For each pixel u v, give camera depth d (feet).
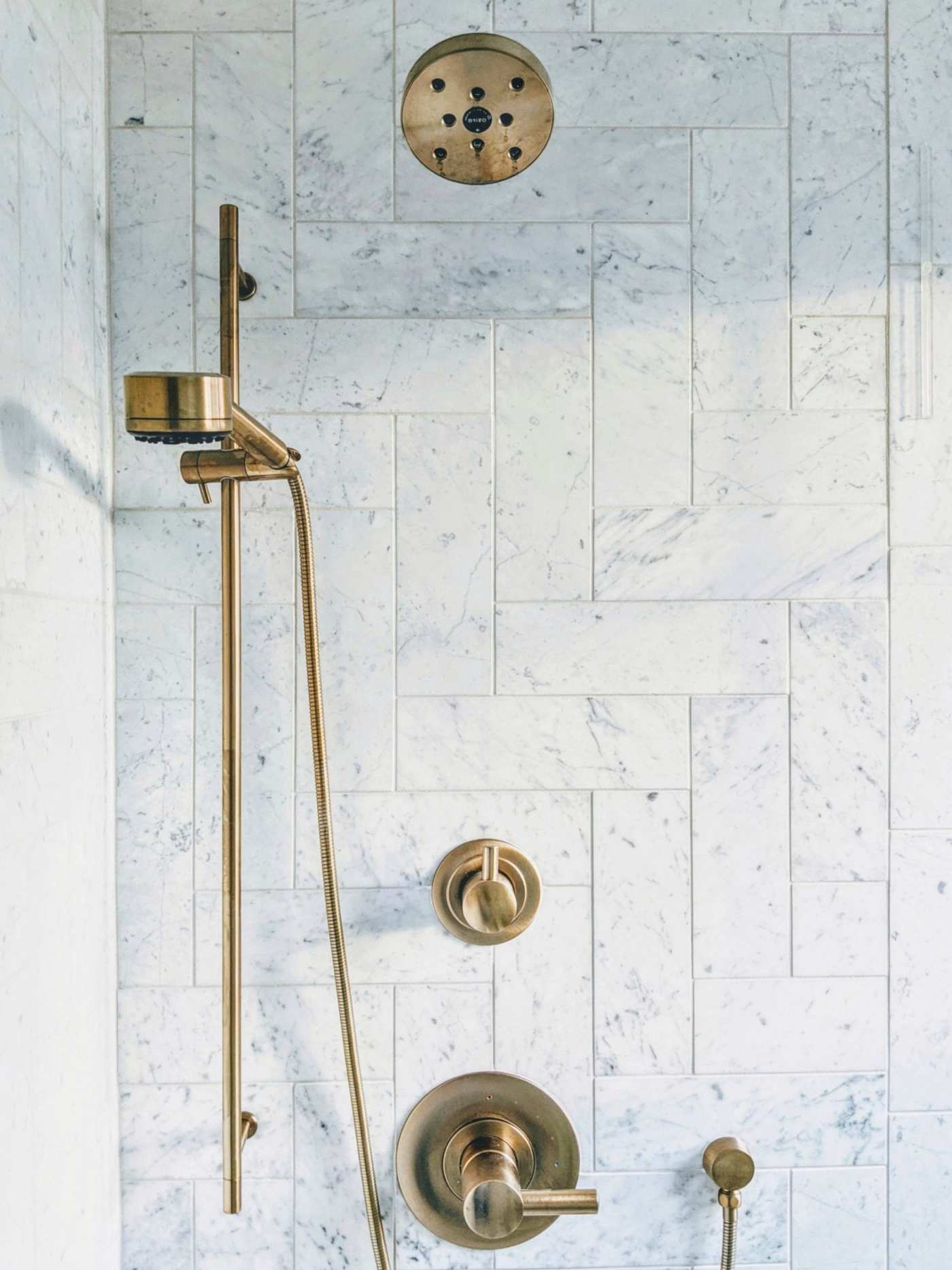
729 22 3.75
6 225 2.58
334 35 3.68
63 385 3.12
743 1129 3.81
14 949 2.62
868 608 3.81
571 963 3.78
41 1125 2.82
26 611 2.75
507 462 3.76
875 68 3.77
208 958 3.72
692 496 3.78
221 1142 3.72
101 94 3.58
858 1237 3.83
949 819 3.83
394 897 3.76
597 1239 3.80
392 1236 3.77
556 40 3.72
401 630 3.75
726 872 3.80
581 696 3.78
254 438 2.97
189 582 3.71
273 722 3.73
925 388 3.80
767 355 3.78
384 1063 3.76
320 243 3.70
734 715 3.80
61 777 3.07
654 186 3.75
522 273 3.74
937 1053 3.83
